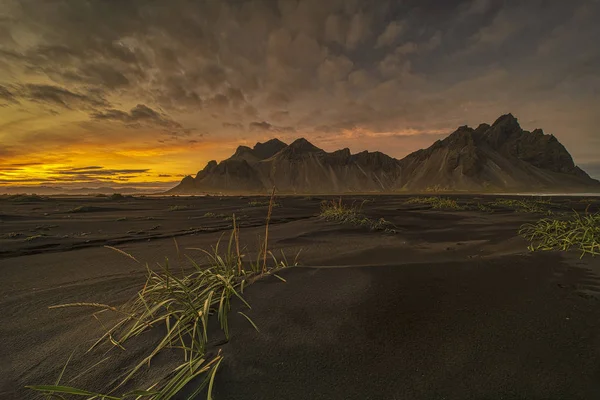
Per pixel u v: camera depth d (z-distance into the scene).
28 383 1.83
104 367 1.89
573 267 3.15
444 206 17.64
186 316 2.24
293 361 1.75
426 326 2.08
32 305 3.27
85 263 5.56
